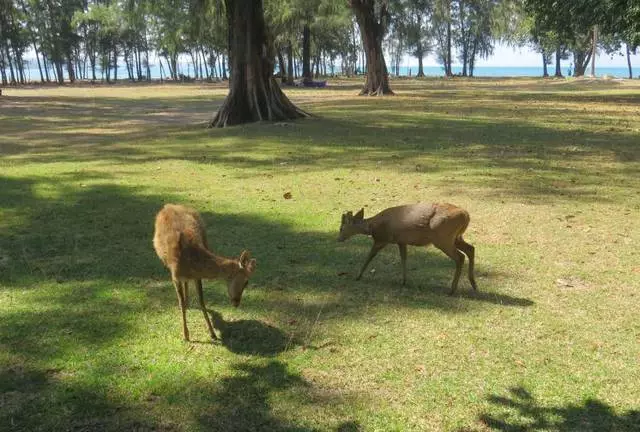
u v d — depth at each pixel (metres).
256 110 21.45
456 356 4.55
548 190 10.20
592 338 4.84
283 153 14.58
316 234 7.82
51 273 6.39
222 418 3.75
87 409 3.85
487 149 14.73
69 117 26.36
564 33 35.66
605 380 4.19
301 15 50.00
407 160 13.27
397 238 5.77
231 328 5.07
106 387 4.11
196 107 32.59
